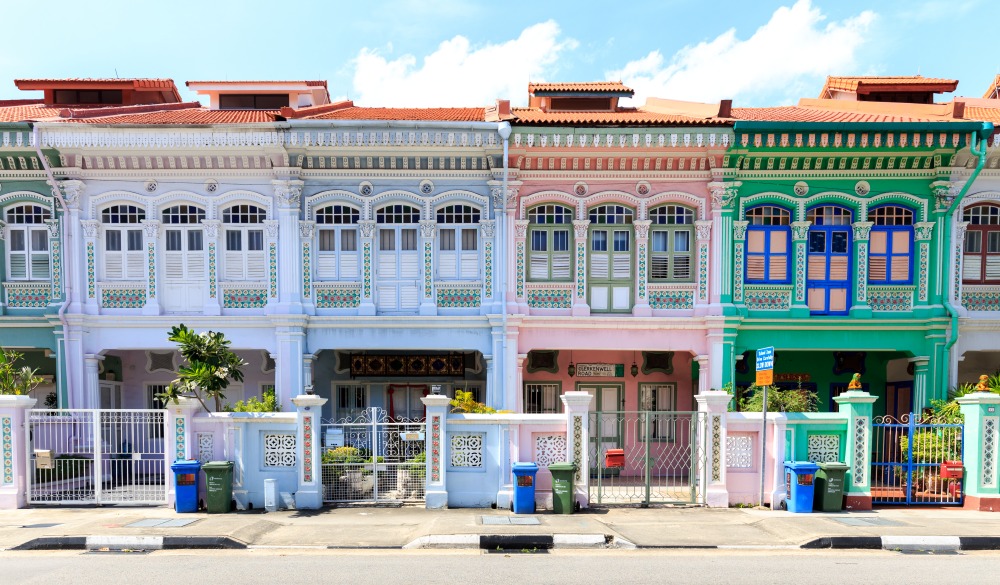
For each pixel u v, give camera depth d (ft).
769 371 37.65
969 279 49.14
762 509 38.93
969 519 35.78
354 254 49.85
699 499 40.16
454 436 39.47
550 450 39.40
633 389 56.08
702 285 49.32
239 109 66.49
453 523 34.22
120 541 31.14
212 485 37.65
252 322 48.80
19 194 48.44
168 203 49.01
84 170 48.29
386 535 32.65
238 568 27.43
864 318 48.52
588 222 49.37
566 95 59.26
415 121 46.80
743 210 48.96
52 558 29.32
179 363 55.67
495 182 48.65
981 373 55.16
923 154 47.47
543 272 50.03
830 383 56.24
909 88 62.34
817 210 49.57
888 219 49.29
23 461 39.40
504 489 38.99
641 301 49.42
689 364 55.72
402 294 50.01
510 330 49.01
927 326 48.29
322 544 31.12
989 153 46.96
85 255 48.70
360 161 48.85
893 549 31.30
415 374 56.75
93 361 48.75
